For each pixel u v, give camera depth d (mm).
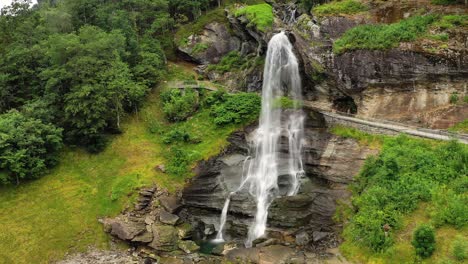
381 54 39938
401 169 32938
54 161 43688
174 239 35781
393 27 41500
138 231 35969
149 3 59438
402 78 39500
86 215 38875
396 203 30484
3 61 47656
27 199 40000
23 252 35406
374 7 46875
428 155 33156
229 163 43906
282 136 44125
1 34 54000
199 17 64062
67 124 46281
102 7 60594
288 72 48531
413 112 39500
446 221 27875
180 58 62500
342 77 42562
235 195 39594
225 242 36625
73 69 45531
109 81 45781
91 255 35312
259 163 43438
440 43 38094
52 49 45906
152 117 50500
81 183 42156
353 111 45250
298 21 48875
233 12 58562
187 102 50469
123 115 49219
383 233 29062
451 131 36719
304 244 32656
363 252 29594
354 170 37531
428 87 38781
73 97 44188
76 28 57375
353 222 32344
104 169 43781
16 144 41031
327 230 33844
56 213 38812
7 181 40188
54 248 35906
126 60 53344
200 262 32500
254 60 53875
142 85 51188
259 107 48188
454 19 39844
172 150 45625
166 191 41219
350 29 44719
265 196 39531
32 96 48312
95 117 44375
